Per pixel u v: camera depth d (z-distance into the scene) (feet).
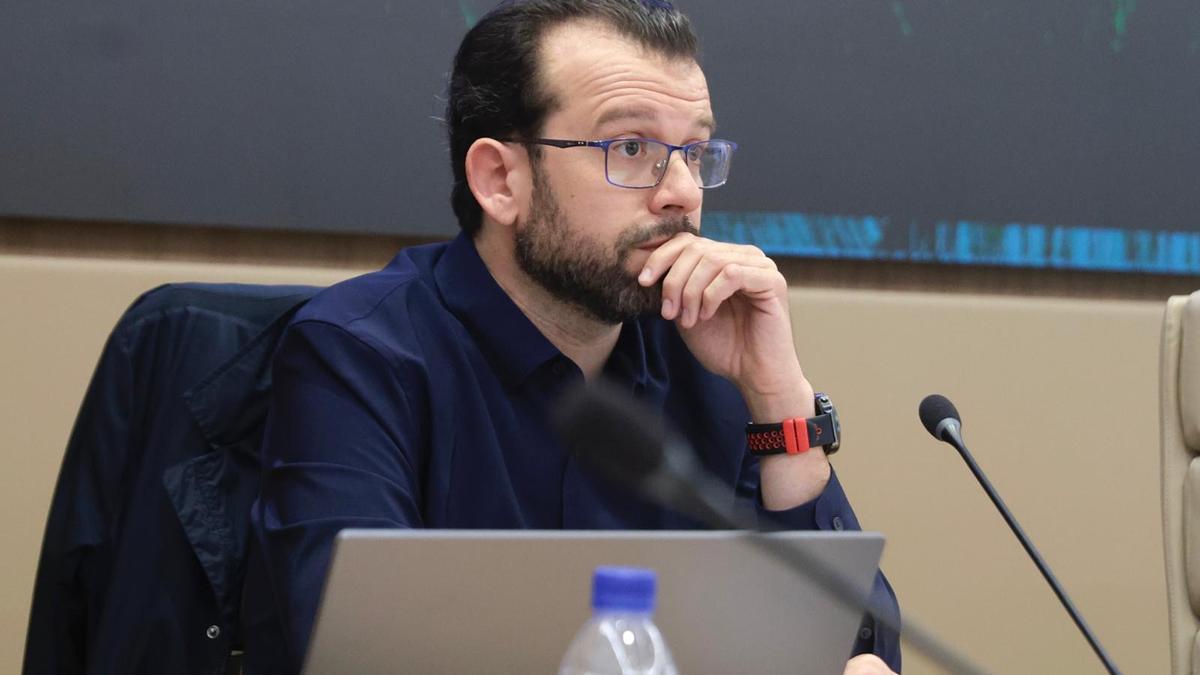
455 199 11.43
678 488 5.90
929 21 18.49
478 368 10.69
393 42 16.90
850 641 7.02
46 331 15.88
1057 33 18.89
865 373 18.33
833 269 18.61
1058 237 18.89
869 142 18.30
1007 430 18.70
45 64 15.89
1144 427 19.11
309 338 10.06
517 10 10.96
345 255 17.19
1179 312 12.68
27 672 10.69
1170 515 12.46
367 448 9.61
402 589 6.18
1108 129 19.04
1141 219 19.13
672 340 12.01
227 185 16.40
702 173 10.98
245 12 16.43
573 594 6.41
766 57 17.99
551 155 10.63
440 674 6.35
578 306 10.89
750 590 6.69
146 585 10.55
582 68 10.56
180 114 16.26
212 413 10.85
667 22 10.81
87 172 16.01
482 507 10.32
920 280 18.88
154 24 16.17
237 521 10.77
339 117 16.74
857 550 6.71
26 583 15.60
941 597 18.39
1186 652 12.21
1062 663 18.66
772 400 11.16
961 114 18.61
